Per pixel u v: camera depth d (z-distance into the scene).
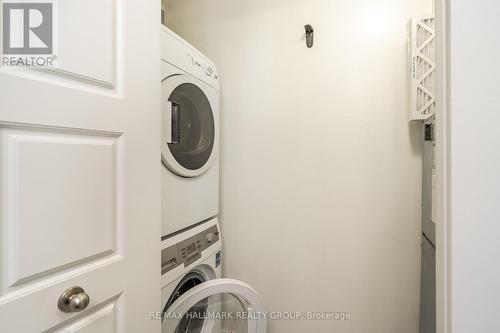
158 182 0.79
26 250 0.48
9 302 0.45
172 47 1.00
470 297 0.49
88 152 0.58
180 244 1.03
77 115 0.56
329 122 1.34
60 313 0.53
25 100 0.47
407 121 1.23
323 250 1.37
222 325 1.19
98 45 0.61
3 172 0.45
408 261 1.26
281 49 1.39
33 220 0.49
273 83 1.41
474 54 0.48
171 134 0.99
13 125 0.46
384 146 1.27
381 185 1.28
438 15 0.53
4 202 0.45
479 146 0.48
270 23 1.40
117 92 0.66
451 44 0.49
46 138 0.51
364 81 1.28
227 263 1.51
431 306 1.04
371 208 1.30
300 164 1.39
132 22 0.69
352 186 1.32
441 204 0.52
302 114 1.37
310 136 1.37
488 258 0.48
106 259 0.63
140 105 0.72
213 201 1.33
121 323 0.66
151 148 0.76
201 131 1.23
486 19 0.48
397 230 1.27
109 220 0.63
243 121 1.46
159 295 0.79
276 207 1.43
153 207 0.77
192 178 1.14
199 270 1.21
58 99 0.52
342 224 1.34
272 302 1.45
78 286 0.56
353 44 1.29
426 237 1.14
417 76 1.11
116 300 0.66
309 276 1.39
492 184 0.48
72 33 0.55
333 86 1.32
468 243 0.49
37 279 0.50
